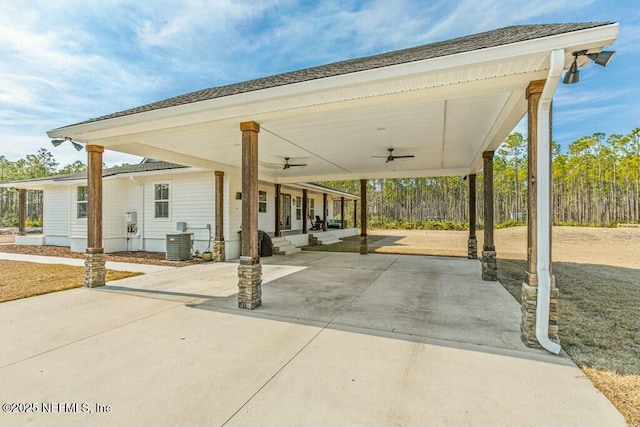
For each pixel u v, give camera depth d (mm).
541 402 2354
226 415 2201
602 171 29188
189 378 2701
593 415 2203
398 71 3355
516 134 30984
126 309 4707
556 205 31094
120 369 2857
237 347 3352
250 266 4730
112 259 9859
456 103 4254
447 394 2461
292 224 17375
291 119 4699
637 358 3105
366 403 2344
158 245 11523
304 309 4750
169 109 4590
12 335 3664
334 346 3387
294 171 11031
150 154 7039
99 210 6164
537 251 3350
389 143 6637
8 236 19641
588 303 5145
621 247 13195
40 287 6082
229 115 4555
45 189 13398
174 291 5844
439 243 16797
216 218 9773
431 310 4723
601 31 2701
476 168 9305
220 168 9555
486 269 6945
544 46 2869
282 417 2180
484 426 2088
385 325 4062
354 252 12633
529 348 3338
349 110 4328
